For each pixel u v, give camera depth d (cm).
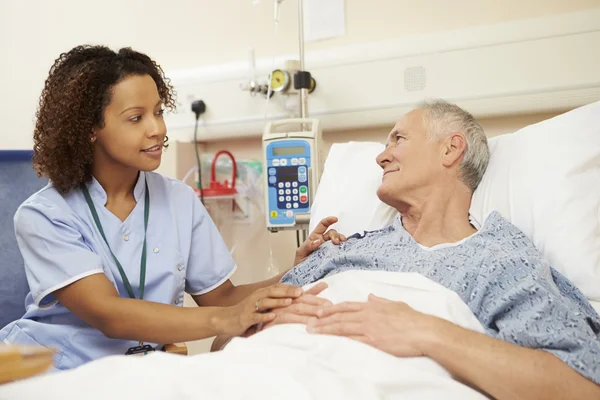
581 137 151
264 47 248
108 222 159
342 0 230
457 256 133
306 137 205
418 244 144
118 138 150
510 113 201
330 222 164
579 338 106
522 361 104
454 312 118
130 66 152
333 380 98
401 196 150
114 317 141
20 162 199
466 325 116
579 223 142
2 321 190
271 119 236
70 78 149
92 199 160
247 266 246
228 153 243
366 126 222
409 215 152
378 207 174
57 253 148
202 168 252
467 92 204
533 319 112
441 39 207
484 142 154
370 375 103
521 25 196
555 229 143
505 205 151
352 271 135
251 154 251
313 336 115
